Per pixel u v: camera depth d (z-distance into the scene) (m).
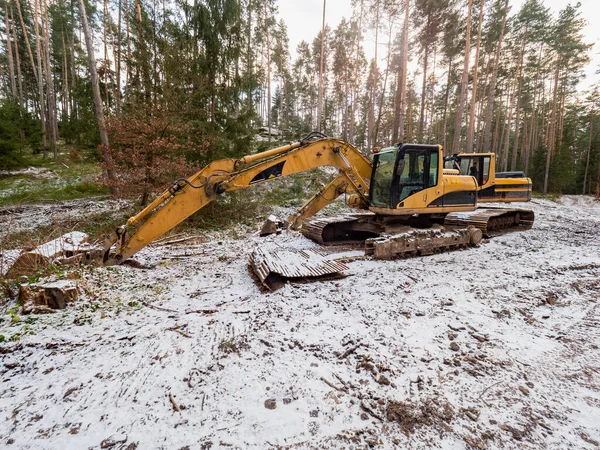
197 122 9.81
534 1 24.31
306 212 8.28
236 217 11.23
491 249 6.94
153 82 10.20
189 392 2.42
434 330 3.31
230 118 10.42
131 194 9.77
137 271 5.57
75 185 14.94
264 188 16.12
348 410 2.22
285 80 38.50
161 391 2.44
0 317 3.66
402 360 2.78
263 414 2.18
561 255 6.28
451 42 19.50
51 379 2.62
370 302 4.02
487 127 21.61
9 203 12.03
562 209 15.65
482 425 2.07
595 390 2.43
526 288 4.46
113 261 5.45
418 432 2.02
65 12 27.97
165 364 2.79
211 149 10.16
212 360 2.84
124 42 23.05
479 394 2.37
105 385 2.52
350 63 27.30
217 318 3.69
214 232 9.33
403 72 14.59
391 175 6.95
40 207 11.35
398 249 6.20
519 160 33.16
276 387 2.46
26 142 21.02
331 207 13.70
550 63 29.00
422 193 7.04
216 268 5.89
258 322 3.55
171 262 6.27
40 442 1.96
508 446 1.91
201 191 5.23
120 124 9.26
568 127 32.34
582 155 33.34
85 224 9.23
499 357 2.84
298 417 2.15
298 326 3.43
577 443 1.93
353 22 24.97
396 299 4.11
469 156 12.08
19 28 30.25
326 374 2.61
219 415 2.18
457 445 1.92
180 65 9.55
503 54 26.16
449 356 2.85
